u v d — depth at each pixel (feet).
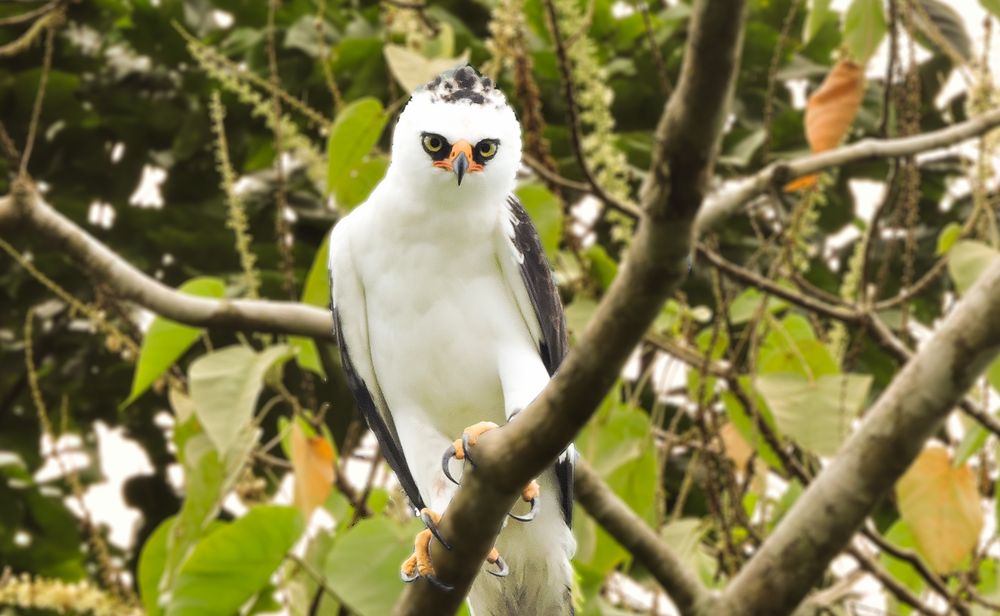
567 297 39.11
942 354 29.84
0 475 42.70
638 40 43.60
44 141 44.73
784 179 33.40
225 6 43.93
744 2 14.25
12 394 42.16
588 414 18.61
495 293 26.58
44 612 39.50
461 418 27.45
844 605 35.65
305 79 43.11
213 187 44.37
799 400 33.01
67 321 43.78
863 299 35.06
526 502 26.45
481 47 41.86
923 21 33.60
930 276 34.32
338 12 43.62
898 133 34.71
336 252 27.14
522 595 27.50
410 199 26.04
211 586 30.66
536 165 32.89
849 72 33.24
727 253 43.14
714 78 14.75
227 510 42.06
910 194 34.17
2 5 44.50
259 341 44.73
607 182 33.53
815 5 33.71
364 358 27.91
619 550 33.71
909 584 37.42
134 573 43.88
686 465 43.19
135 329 34.76
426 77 31.86
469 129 25.82
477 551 22.43
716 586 35.70
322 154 40.78
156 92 44.98
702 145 15.20
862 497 30.63
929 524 32.91
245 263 32.99
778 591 31.09
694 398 35.53
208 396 31.17
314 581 32.58
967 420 34.42
